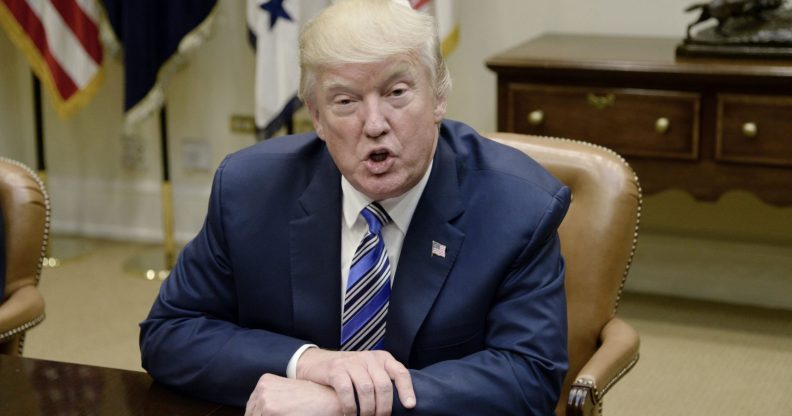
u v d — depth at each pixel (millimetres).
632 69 3584
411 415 1590
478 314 1758
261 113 4352
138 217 5289
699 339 3945
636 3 4164
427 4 4086
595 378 1926
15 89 5344
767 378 3607
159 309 1882
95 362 3867
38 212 2395
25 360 1801
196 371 1741
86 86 4648
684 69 3520
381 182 1676
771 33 3555
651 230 4402
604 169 2201
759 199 3877
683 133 3623
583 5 4242
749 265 4266
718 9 3605
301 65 1697
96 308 4414
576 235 2184
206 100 4961
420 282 1768
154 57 4516
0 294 2318
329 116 1661
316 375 1635
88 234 5383
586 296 2168
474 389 1644
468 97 4504
